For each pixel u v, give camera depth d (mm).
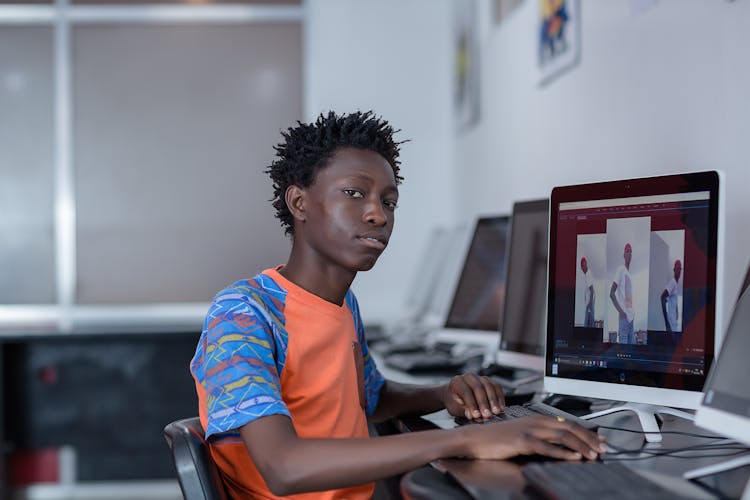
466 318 2479
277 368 1204
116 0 4773
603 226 1425
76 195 4766
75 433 3725
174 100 4816
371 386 1562
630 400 1348
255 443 1053
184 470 1095
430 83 4824
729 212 1668
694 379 1261
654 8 1990
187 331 3727
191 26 4820
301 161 1236
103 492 4277
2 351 3652
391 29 4824
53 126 4742
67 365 3725
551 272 1510
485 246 2447
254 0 4832
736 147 1637
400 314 4539
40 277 4734
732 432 991
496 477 1033
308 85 4828
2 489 3643
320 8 4809
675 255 1304
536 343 1925
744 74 1601
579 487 940
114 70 4781
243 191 4848
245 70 4852
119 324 4430
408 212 4797
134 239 4789
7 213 4719
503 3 3396
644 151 2061
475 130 3982
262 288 1247
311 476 1030
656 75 1988
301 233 1267
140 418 3754
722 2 1678
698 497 920
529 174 3051
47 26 4738
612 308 1396
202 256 4824
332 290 1269
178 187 4820
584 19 2453
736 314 1061
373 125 1251
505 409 1470
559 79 2697
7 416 3689
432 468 1173
